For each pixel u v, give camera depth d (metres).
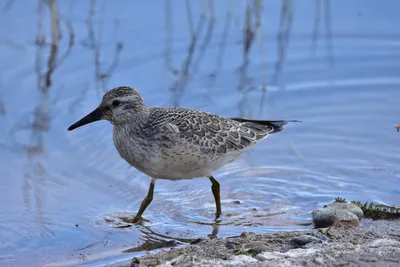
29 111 15.53
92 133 14.90
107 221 12.10
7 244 11.28
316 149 14.45
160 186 13.38
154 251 10.97
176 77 16.98
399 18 18.94
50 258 10.86
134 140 11.93
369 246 10.24
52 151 14.31
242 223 11.94
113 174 13.66
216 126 12.31
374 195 12.66
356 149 14.38
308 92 16.66
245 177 13.58
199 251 10.32
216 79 17.02
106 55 17.53
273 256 9.96
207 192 13.19
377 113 15.74
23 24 18.20
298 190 13.05
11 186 13.16
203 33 18.52
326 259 9.80
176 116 12.09
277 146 14.61
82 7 18.91
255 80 17.05
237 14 19.03
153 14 18.86
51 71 16.86
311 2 19.05
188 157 11.88
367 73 17.38
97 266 10.48
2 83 16.38
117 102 12.03
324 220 11.60
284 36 18.59
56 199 12.76
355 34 18.67
